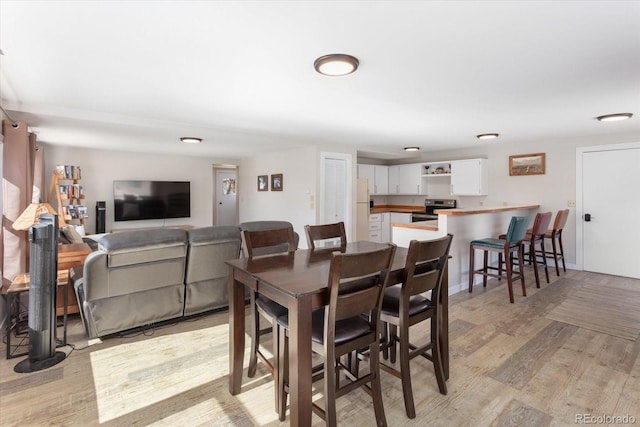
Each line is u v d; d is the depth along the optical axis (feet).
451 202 21.58
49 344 7.97
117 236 8.66
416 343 8.93
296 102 10.43
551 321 10.39
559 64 7.35
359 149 20.27
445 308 7.11
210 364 7.95
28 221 8.72
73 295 10.35
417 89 9.10
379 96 9.75
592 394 6.74
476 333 9.57
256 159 23.88
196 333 9.63
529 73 7.89
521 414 6.16
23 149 10.41
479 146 20.06
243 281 6.27
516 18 5.43
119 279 8.87
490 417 6.08
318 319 5.85
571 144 16.69
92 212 20.22
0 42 6.28
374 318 5.59
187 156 23.79
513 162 18.71
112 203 20.89
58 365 7.81
